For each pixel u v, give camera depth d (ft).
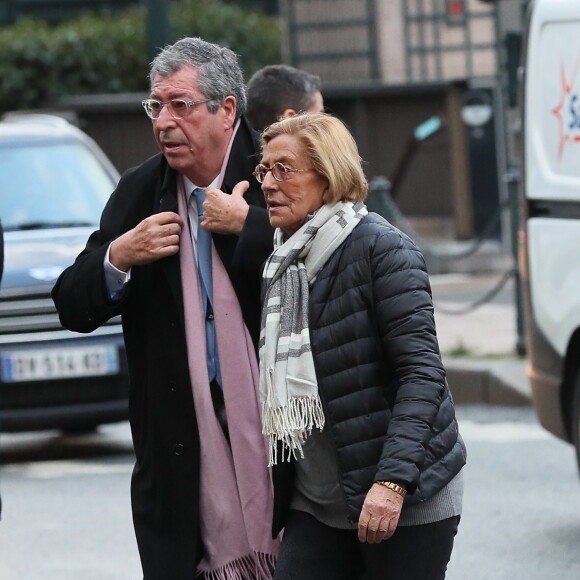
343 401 25.48
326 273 25.82
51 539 45.80
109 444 61.72
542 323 48.42
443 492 25.70
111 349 55.77
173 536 27.43
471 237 117.19
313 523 26.45
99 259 27.30
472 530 45.44
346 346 25.53
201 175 27.86
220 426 27.50
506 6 113.39
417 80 131.75
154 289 27.61
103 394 55.83
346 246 25.80
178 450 27.35
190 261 27.61
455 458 25.50
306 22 134.51
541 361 48.70
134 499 28.04
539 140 49.24
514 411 66.90
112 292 27.58
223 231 27.17
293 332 25.70
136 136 115.34
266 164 26.20
